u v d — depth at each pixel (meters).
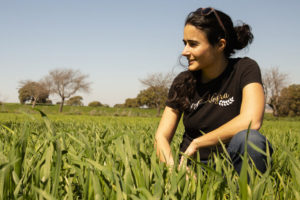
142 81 63.75
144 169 1.09
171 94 2.09
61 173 1.33
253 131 1.47
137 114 50.03
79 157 1.24
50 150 1.05
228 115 1.90
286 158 1.39
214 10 1.75
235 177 1.26
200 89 1.99
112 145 1.77
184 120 2.09
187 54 1.83
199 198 1.01
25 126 1.07
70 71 66.50
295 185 1.13
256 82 1.77
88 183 1.01
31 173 1.06
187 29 1.78
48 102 87.19
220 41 1.81
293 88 70.44
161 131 2.02
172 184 0.99
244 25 1.90
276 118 60.34
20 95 77.50
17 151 1.01
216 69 1.89
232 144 1.51
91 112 47.12
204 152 1.86
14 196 0.89
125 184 0.96
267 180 1.05
